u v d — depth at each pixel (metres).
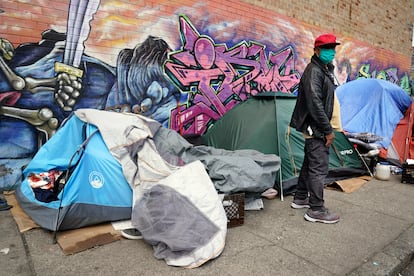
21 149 4.10
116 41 4.76
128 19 4.85
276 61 7.17
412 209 4.01
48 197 3.14
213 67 6.00
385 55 10.96
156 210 2.87
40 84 4.17
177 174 3.14
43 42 4.15
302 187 3.88
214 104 6.09
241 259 2.71
